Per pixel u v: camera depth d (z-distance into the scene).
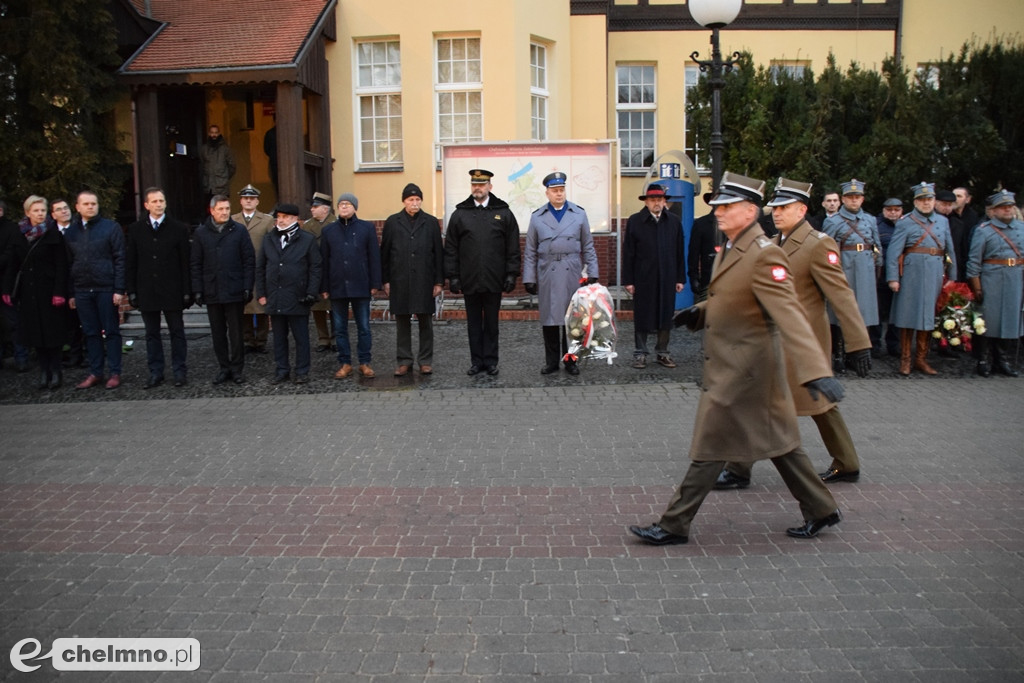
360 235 9.54
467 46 15.15
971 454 6.76
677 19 17.19
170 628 4.13
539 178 12.72
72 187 12.52
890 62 13.49
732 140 13.40
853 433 7.38
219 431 7.70
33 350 11.54
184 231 9.48
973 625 4.05
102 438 7.55
